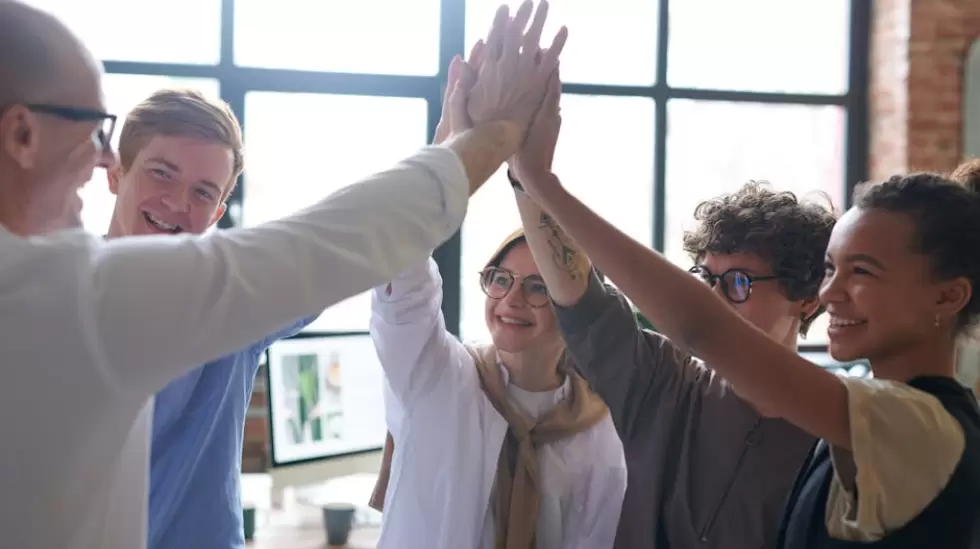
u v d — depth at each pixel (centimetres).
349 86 290
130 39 282
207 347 66
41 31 68
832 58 333
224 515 110
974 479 74
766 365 79
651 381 118
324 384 222
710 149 323
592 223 94
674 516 112
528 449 133
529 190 100
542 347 138
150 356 64
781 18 329
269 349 212
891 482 74
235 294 66
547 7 98
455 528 130
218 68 282
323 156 290
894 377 84
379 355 134
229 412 112
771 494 108
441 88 296
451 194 79
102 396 64
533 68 99
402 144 296
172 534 106
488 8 300
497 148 92
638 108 317
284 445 213
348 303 282
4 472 63
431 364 134
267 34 288
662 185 318
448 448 132
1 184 69
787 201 121
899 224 80
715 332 81
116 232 115
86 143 71
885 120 320
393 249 74
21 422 62
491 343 149
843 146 334
